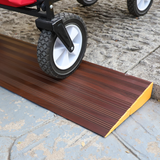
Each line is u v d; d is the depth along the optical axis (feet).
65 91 6.77
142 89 6.54
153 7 12.73
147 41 9.07
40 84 7.18
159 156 4.83
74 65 7.45
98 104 6.17
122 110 5.89
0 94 6.93
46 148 5.06
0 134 5.47
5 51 9.19
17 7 6.59
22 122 5.82
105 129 5.41
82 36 7.29
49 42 6.11
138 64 7.71
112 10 12.66
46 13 5.93
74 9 13.11
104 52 8.61
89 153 4.92
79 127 5.58
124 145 5.12
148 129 5.57
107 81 7.06
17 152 4.98
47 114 6.05
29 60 8.54
